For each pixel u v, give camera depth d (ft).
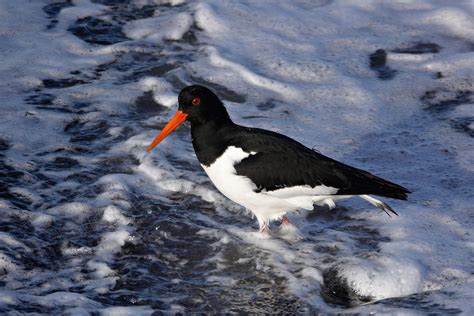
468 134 43.21
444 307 28.76
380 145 42.19
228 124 34.55
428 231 34.86
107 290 31.14
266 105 45.75
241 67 48.57
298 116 44.75
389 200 37.37
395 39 52.60
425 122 44.57
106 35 52.80
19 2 55.57
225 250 34.06
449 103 46.55
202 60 49.60
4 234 33.73
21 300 29.12
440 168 40.01
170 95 46.16
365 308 29.50
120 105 45.34
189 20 53.57
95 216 35.94
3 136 41.57
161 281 32.01
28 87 46.52
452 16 54.54
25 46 50.49
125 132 42.86
